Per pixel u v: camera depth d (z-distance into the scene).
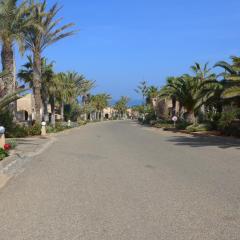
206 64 58.03
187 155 19.31
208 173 13.54
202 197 9.78
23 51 32.41
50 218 8.06
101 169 14.88
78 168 15.27
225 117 35.72
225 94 31.11
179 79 50.44
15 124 36.53
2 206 9.18
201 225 7.43
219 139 31.06
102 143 28.11
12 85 32.81
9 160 17.56
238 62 32.34
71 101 82.94
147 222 7.68
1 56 32.81
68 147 25.16
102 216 8.16
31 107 67.81
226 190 10.61
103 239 6.72
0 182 12.39
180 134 39.94
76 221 7.82
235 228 7.23
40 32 39.47
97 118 145.75
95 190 10.84
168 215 8.16
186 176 12.97
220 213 8.27
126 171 14.26
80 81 82.75
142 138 33.44
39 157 19.48
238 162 16.44
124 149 23.03
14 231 7.23
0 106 22.58
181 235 6.87
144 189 10.88
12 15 31.56
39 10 39.84
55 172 14.36
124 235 6.91
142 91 129.12
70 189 11.05
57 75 65.50
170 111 81.75
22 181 12.55
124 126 69.25
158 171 14.16
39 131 39.50
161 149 22.77
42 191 10.85
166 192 10.43
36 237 6.86
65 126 58.28
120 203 9.27
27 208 8.94
